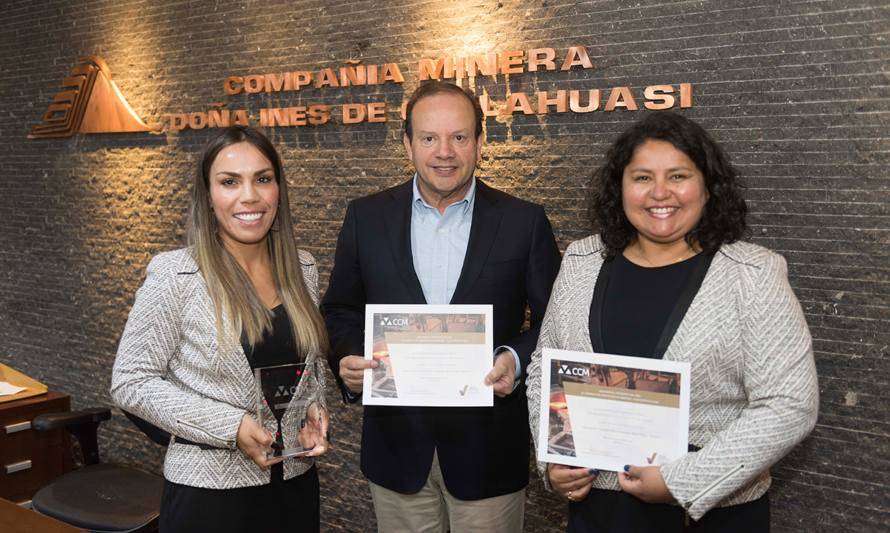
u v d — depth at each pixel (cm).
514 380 186
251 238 167
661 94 232
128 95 377
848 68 205
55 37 404
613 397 140
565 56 251
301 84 315
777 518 227
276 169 173
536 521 271
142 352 161
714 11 223
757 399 133
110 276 395
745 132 221
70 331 416
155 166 370
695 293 140
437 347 177
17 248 437
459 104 186
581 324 151
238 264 170
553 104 252
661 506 143
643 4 234
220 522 162
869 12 201
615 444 140
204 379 163
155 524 248
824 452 218
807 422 131
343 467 320
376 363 177
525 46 259
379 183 300
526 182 263
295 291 177
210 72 347
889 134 201
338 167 312
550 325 161
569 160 254
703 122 227
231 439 155
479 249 197
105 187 391
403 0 286
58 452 324
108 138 388
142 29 369
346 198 311
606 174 154
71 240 410
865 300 208
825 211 211
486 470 196
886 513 209
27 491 314
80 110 392
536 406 161
